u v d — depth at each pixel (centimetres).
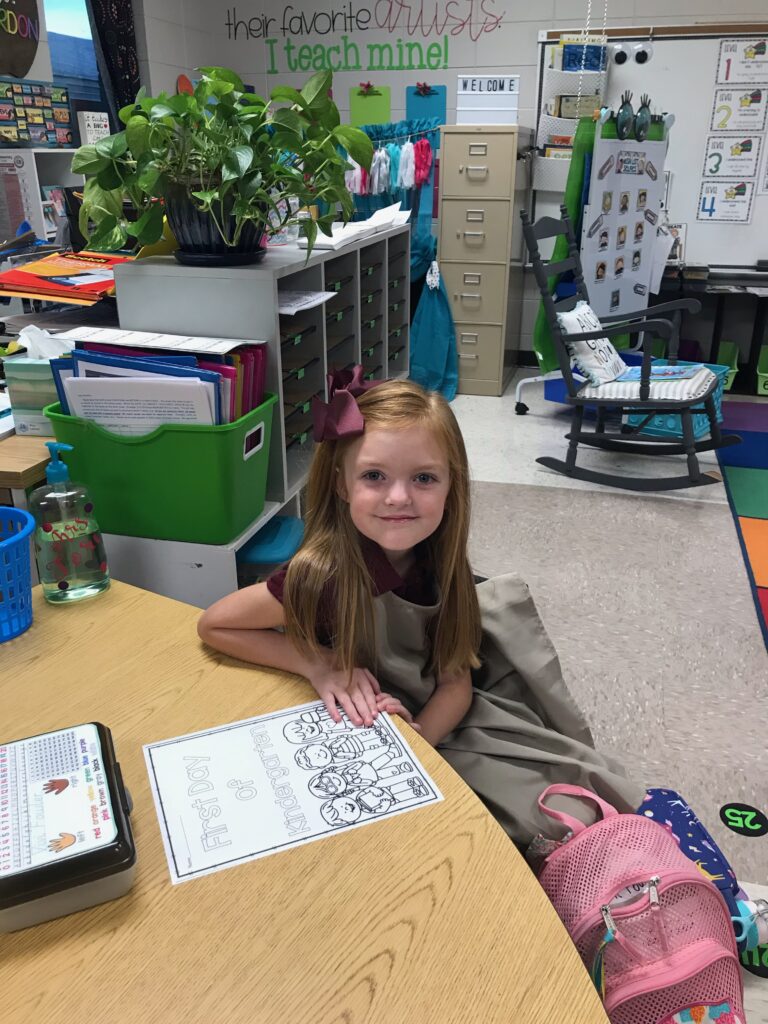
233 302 190
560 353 350
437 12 465
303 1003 61
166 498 172
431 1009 60
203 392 159
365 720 93
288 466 229
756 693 217
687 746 196
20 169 321
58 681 99
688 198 469
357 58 485
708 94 447
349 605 102
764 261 468
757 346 471
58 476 126
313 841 75
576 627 248
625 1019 87
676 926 89
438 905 69
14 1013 60
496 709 116
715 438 356
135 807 79
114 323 227
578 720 121
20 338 192
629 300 440
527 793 107
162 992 61
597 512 329
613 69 453
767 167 452
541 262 346
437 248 471
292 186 187
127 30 422
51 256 245
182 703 95
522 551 296
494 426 429
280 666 102
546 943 65
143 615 114
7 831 70
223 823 77
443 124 465
